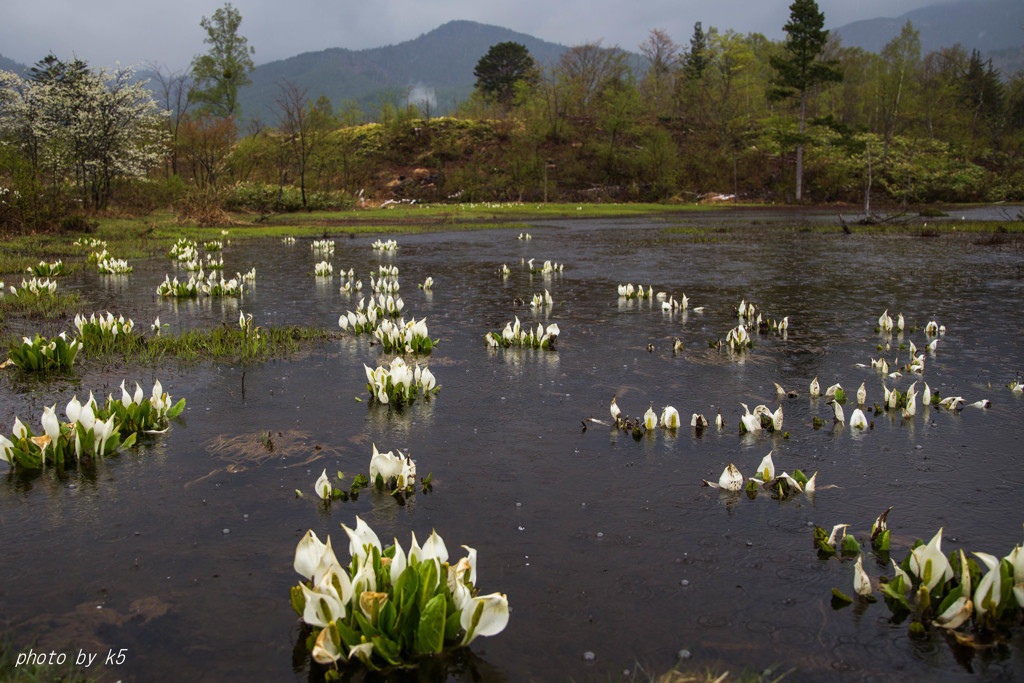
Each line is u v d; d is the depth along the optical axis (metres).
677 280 12.91
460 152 60.91
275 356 6.93
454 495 3.75
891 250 18.78
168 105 40.72
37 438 4.12
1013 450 4.39
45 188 24.66
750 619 2.67
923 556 2.73
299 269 15.05
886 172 57.91
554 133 63.31
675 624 2.63
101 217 28.39
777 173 60.62
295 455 4.31
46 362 6.32
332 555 2.51
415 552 2.59
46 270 13.30
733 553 3.15
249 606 2.76
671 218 37.94
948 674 2.36
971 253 17.77
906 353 7.05
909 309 9.62
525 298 10.80
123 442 4.52
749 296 10.95
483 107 75.56
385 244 19.95
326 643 2.33
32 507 3.61
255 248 20.38
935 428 4.84
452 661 2.43
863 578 2.77
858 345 7.46
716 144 64.25
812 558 3.11
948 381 5.99
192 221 28.61
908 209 45.03
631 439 4.61
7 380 5.96
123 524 3.43
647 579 2.93
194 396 5.55
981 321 8.69
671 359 6.82
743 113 67.38
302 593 2.57
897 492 3.79
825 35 52.12
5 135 27.22
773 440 4.61
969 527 3.38
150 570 3.02
